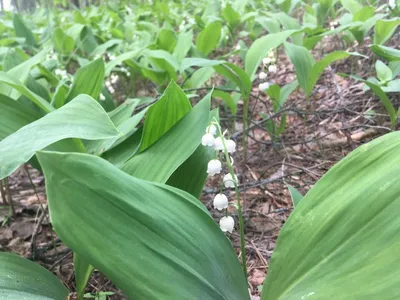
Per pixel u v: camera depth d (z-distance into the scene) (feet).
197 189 0.71
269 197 1.18
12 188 1.51
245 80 1.19
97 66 0.97
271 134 1.41
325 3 2.08
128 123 0.89
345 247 0.46
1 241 1.15
